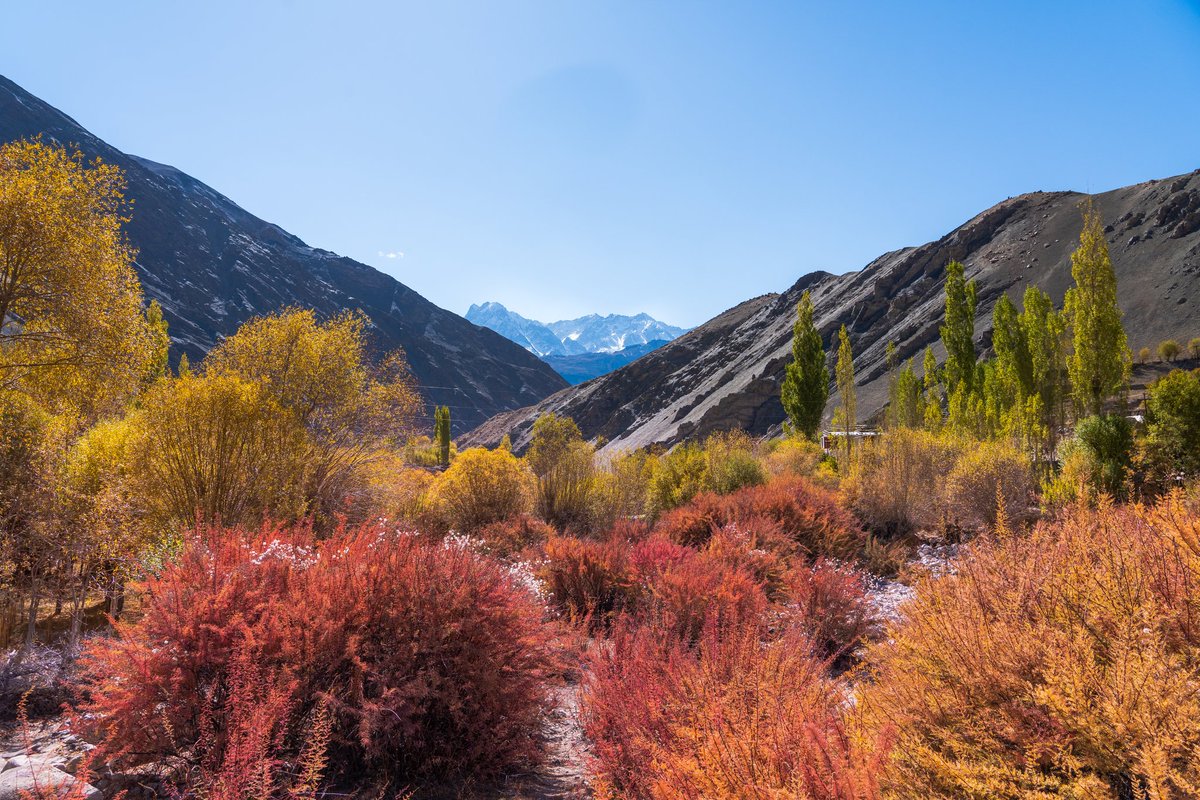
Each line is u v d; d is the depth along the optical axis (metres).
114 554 5.48
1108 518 2.84
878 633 5.37
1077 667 1.91
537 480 13.49
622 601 6.27
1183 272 79.25
